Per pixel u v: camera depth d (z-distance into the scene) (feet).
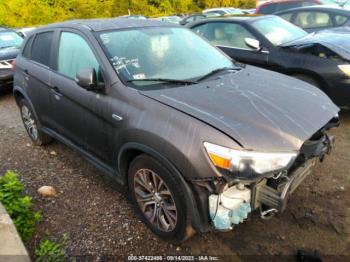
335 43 17.22
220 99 9.21
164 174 8.72
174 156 8.24
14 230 8.46
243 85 10.36
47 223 10.64
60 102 12.66
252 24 19.66
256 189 8.20
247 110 8.71
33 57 15.02
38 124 15.28
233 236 9.73
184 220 8.69
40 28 15.19
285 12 28.48
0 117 21.71
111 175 11.14
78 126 12.06
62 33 13.10
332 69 16.14
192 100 9.12
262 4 37.45
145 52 11.36
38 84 14.05
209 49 13.01
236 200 8.09
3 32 31.81
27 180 13.23
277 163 7.80
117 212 10.99
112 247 9.57
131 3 113.19
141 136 8.95
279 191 8.13
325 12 26.61
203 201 8.17
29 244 9.79
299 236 9.61
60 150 15.75
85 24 12.50
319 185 11.84
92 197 11.86
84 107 11.23
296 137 8.16
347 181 12.01
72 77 12.12
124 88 9.95
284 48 17.88
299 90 10.39
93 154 11.91
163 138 8.43
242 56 19.42
